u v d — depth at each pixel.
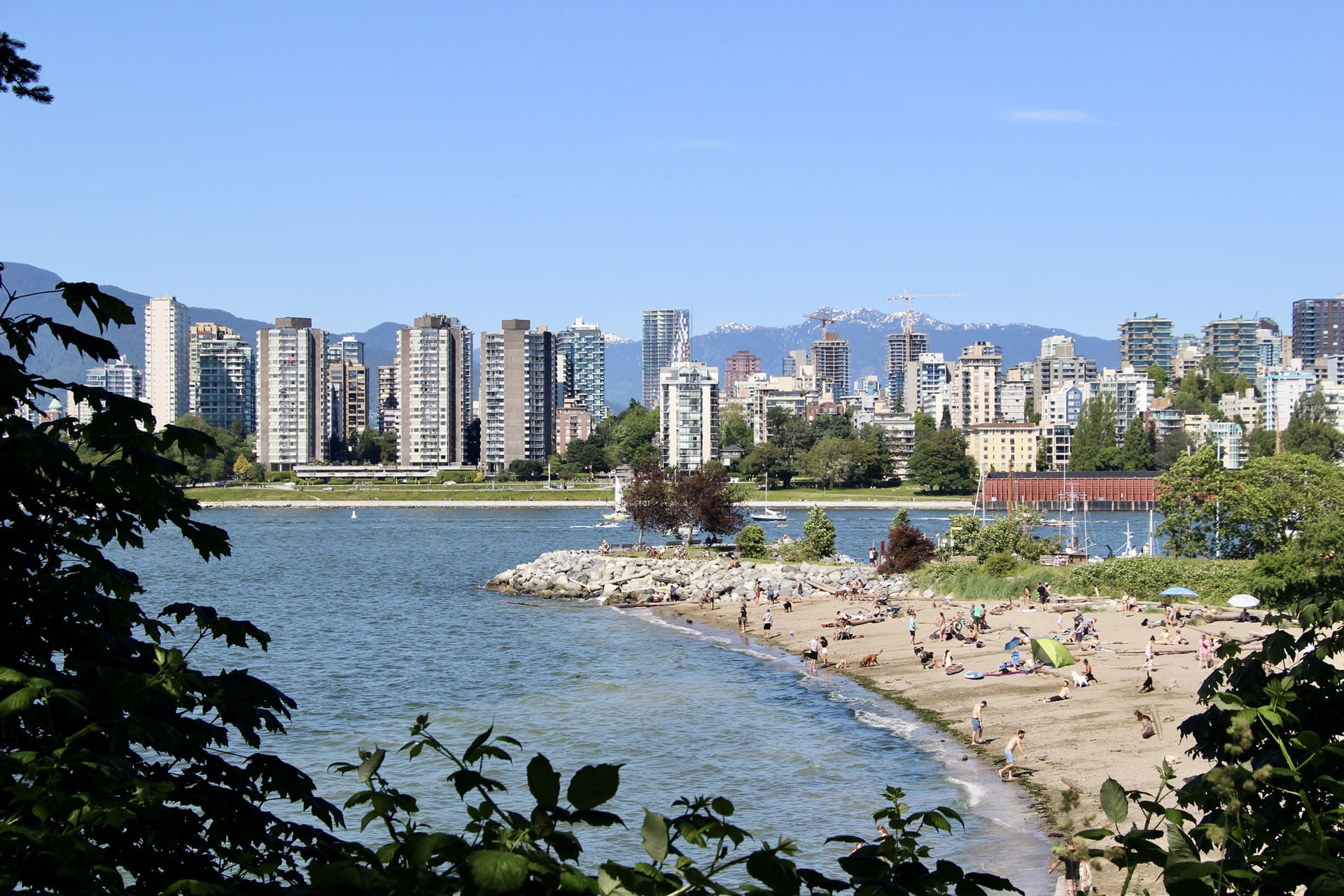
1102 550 176.88
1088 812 39.31
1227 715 12.72
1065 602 90.06
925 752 50.88
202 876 12.41
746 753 51.31
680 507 146.75
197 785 12.40
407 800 10.62
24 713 11.77
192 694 13.02
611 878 8.27
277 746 52.97
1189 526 120.44
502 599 120.75
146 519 13.39
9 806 10.70
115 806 10.63
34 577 12.95
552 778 8.74
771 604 106.75
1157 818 37.12
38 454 12.12
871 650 77.75
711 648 84.31
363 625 99.19
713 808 9.45
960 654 73.06
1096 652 68.31
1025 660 67.25
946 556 118.12
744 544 139.25
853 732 55.19
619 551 150.75
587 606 114.38
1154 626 77.00
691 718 58.88
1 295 12.90
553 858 8.66
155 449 13.16
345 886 8.23
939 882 9.30
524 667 75.94
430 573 151.12
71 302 12.77
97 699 11.89
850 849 38.09
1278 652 13.46
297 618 104.44
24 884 9.80
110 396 12.84
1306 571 73.31
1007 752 46.16
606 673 73.06
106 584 13.12
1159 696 56.72
